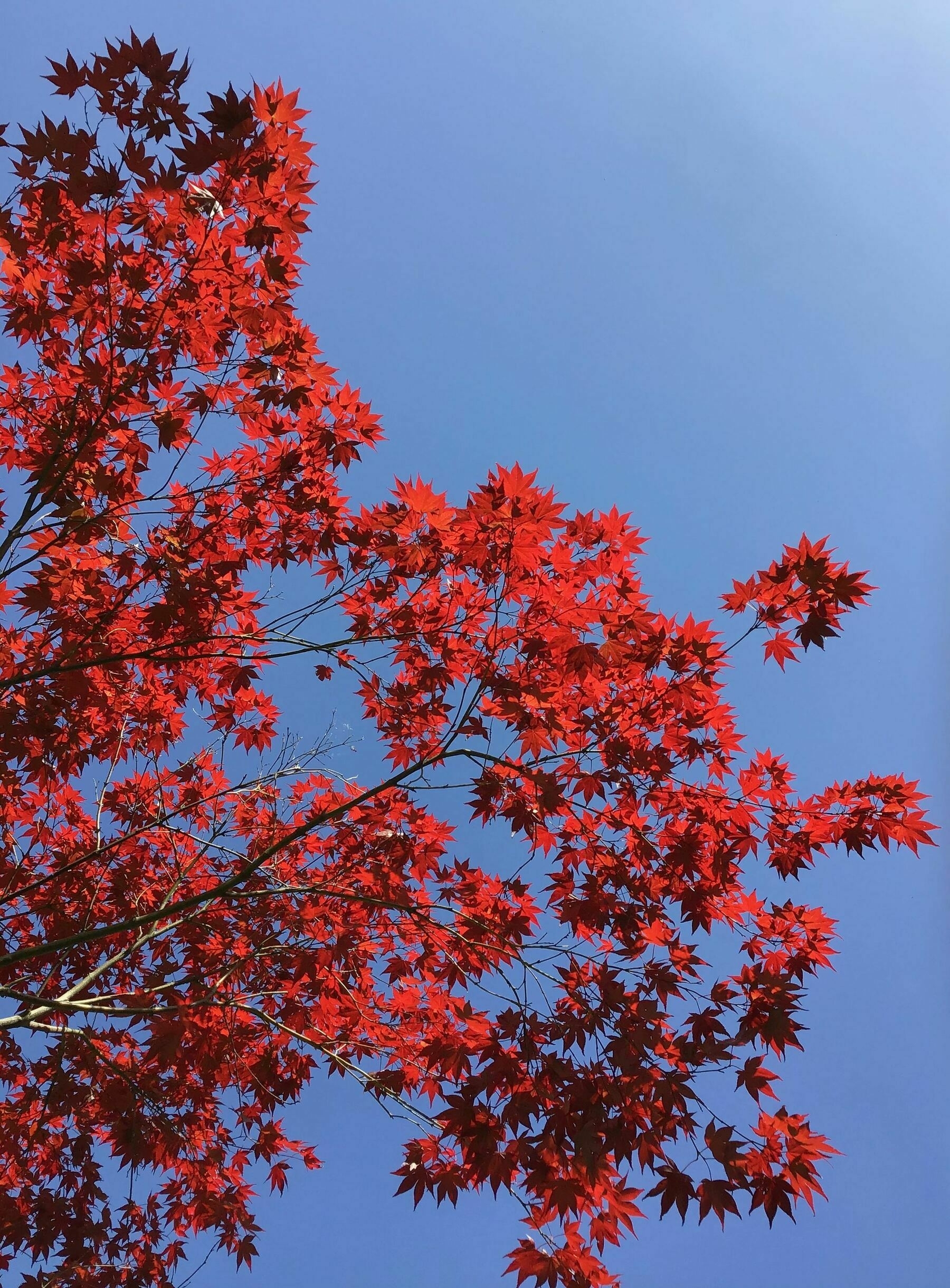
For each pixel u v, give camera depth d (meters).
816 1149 3.94
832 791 4.76
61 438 4.74
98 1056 5.44
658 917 4.95
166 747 6.25
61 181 4.42
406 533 5.01
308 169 4.48
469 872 5.46
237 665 5.83
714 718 4.95
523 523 4.54
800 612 4.54
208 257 4.69
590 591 4.86
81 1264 5.81
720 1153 3.80
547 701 4.82
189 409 5.16
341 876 5.84
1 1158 5.77
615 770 4.99
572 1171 4.18
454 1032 5.73
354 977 5.93
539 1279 4.15
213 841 6.35
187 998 5.61
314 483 5.41
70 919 6.07
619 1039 4.23
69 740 5.45
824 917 4.79
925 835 4.63
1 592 5.10
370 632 5.46
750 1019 4.31
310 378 5.22
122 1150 5.48
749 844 4.99
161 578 5.23
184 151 4.21
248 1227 6.22
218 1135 6.40
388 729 5.75
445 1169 4.93
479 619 5.21
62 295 4.86
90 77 4.17
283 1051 6.12
